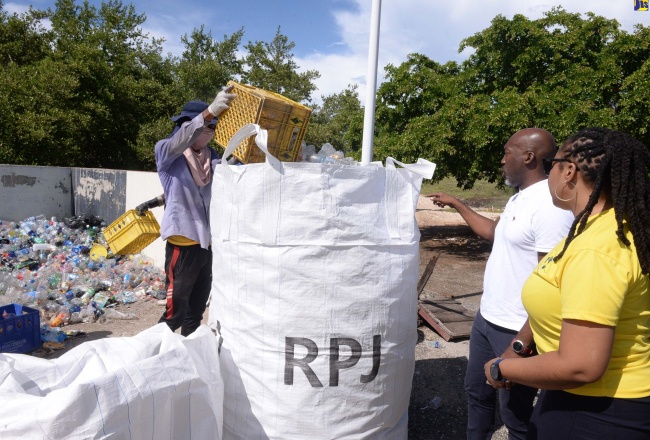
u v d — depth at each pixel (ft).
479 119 34.30
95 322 16.84
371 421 7.44
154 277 21.79
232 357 7.70
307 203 7.02
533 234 7.70
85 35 59.67
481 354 8.73
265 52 75.66
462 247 39.70
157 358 6.54
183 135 10.18
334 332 7.11
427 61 43.88
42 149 46.73
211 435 6.83
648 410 5.07
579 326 4.85
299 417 7.18
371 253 7.18
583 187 5.51
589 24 36.94
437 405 11.55
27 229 27.76
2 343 13.33
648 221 4.91
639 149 5.16
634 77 32.68
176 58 72.28
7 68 50.72
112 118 54.49
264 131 7.04
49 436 5.36
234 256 7.54
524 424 8.20
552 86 35.50
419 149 37.19
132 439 5.94
